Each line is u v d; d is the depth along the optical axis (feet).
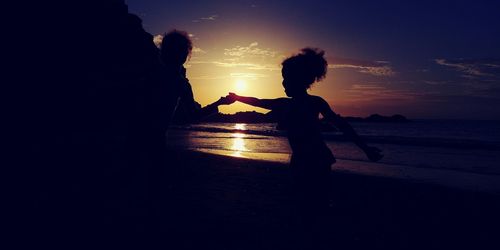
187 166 39.04
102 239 13.34
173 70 13.11
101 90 102.63
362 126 309.01
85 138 67.15
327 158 11.32
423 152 72.79
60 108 91.50
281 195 24.14
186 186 26.73
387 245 15.21
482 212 22.06
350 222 18.90
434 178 38.91
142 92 12.94
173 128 189.37
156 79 12.91
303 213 11.37
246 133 143.95
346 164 51.03
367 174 40.86
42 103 88.17
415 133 177.78
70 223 14.93
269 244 14.15
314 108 11.41
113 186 20.18
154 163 12.97
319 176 11.20
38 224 14.74
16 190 20.12
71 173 24.84
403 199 25.76
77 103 95.61
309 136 11.27
